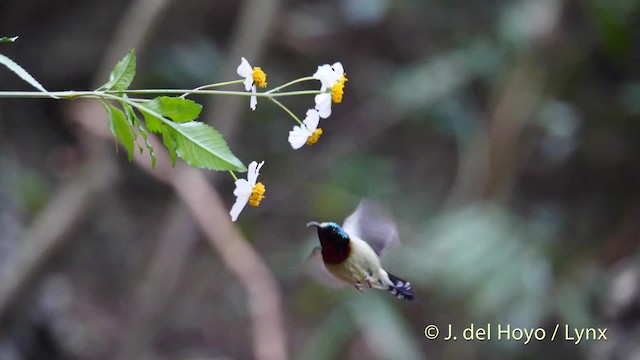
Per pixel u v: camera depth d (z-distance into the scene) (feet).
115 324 35.96
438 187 41.47
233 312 38.73
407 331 29.78
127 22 31.48
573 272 28.71
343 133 42.70
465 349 28.89
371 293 29.91
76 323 34.63
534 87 32.55
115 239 39.17
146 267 35.83
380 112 42.16
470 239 28.07
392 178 40.27
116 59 30.60
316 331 31.32
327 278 12.27
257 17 32.42
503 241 28.14
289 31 41.50
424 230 31.30
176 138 9.78
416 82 36.81
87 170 28.96
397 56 43.70
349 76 43.73
